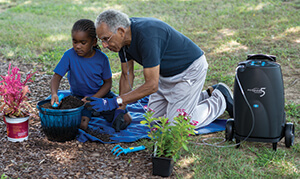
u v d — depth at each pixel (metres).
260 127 3.50
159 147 3.21
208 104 4.21
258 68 3.41
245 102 3.49
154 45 3.32
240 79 3.49
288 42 7.18
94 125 4.19
